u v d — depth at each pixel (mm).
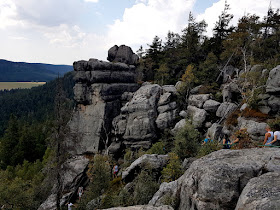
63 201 23469
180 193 8133
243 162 6461
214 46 42812
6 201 21625
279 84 17906
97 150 34562
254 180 5352
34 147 52938
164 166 18297
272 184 4852
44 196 23750
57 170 18219
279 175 5242
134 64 50719
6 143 50875
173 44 59062
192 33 46094
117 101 39406
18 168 41406
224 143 12031
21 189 23188
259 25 38312
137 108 33000
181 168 15883
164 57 48094
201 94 33000
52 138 18656
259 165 6160
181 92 36906
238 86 28953
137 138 31641
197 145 18359
